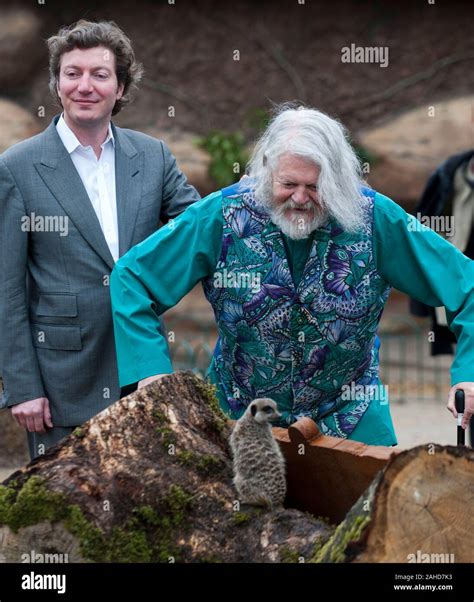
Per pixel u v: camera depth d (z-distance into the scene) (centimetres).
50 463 297
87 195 404
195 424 318
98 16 1220
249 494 296
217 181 1212
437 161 1208
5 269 395
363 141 1220
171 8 1241
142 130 1246
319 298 350
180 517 293
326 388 367
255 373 366
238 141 1227
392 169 1207
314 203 332
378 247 350
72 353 399
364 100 1259
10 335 393
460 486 277
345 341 357
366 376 376
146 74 1244
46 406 399
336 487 315
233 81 1254
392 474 277
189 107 1252
